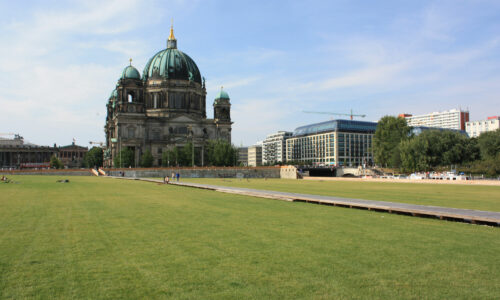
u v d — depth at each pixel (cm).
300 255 1659
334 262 1556
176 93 19500
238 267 1481
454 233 2159
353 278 1366
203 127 19675
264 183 8319
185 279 1344
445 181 9294
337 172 16800
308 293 1222
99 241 1888
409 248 1795
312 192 5231
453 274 1418
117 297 1180
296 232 2153
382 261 1577
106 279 1337
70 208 3125
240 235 2059
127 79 17888
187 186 6438
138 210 3036
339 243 1888
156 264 1512
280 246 1816
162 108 19175
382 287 1279
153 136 18550
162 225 2342
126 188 5706
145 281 1320
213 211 3012
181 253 1675
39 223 2378
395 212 2966
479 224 2459
